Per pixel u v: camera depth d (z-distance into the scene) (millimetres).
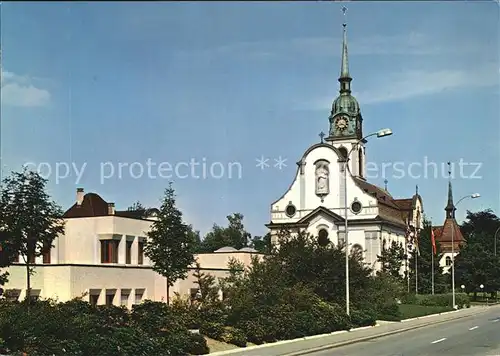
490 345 24234
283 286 33188
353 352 22484
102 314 21391
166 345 20062
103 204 54250
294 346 24141
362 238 79188
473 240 82875
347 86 93250
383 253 74750
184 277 34062
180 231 33875
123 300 36719
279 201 84562
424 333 31547
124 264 40125
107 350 17891
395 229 86250
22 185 25578
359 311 36594
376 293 42625
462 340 26719
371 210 79375
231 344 23641
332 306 33875
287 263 39344
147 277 38969
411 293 65312
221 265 54750
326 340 26703
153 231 33844
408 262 81000
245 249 61500
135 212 53406
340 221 80188
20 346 17219
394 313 42281
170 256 33438
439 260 82188
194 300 28156
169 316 22812
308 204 83000
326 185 82312
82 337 18125
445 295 63000
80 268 33219
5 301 23109
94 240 39594
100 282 34781
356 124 91875
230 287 30125
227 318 26125
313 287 37594
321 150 82938
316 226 81438
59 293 32531
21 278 31797
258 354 21297
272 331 25891
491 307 65500
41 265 32812
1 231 25172
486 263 78688
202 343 21359
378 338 28812
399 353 21812
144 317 21953
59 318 18812
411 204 95812
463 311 56188
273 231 83938
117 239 39719
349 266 40594
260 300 30031
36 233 25859
